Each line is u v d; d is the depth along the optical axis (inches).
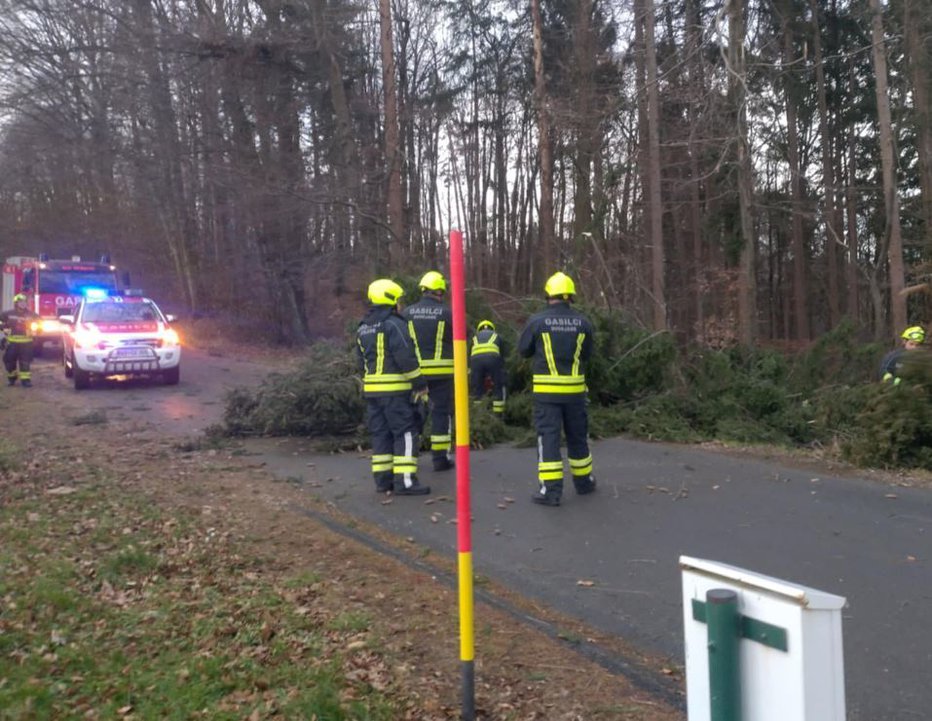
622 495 326.0
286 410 439.8
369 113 1013.8
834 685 97.5
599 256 651.5
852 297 1161.4
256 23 987.9
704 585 108.7
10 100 1117.7
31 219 1670.8
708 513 302.8
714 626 103.0
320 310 1282.0
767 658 100.2
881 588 231.9
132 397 640.4
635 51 879.1
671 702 173.2
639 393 498.9
